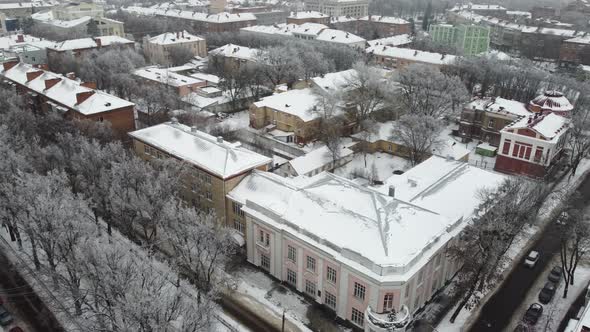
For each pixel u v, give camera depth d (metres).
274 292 63.31
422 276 57.22
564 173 104.69
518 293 65.12
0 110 102.56
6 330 56.00
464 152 102.19
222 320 57.22
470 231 60.03
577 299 63.66
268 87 150.12
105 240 69.06
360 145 110.38
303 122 111.81
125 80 132.00
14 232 72.38
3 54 160.00
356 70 124.31
